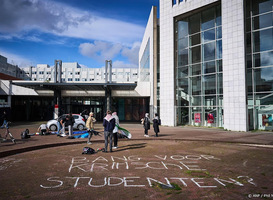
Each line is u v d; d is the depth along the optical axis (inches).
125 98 1215.6
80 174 192.4
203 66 742.5
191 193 146.9
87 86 914.7
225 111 638.5
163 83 840.9
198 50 765.3
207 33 737.0
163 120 831.1
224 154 286.8
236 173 197.3
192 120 773.3
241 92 605.6
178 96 829.8
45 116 1178.6
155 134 502.0
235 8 633.6
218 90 689.0
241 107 602.2
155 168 213.9
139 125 862.5
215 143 386.9
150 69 1027.3
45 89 1006.4
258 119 610.5
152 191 150.5
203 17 755.4
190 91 784.9
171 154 285.4
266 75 598.9
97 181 172.6
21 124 861.2
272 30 593.6
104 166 221.1
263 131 583.8
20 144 344.8
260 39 617.3
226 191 151.2
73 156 272.5
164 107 831.7
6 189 154.1
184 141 411.2
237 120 607.2
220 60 688.4
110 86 915.4
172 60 819.4
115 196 140.8
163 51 848.3
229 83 634.8
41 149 326.3
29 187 158.2
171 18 827.4
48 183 167.5
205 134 510.9
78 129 630.5
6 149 293.1
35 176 186.2
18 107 1152.2
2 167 218.1
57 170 205.8
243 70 606.2
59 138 432.8
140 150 314.8
